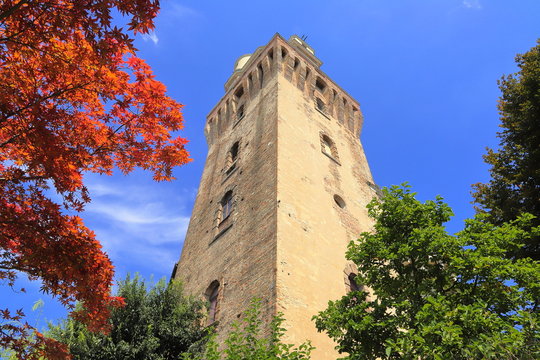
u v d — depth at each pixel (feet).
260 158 73.56
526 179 49.16
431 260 33.45
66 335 47.85
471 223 33.68
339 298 55.36
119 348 45.55
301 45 123.65
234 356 33.30
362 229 72.90
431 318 27.63
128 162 34.83
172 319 51.49
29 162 31.37
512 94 54.70
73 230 31.96
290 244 55.16
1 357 35.78
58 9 25.09
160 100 33.45
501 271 30.07
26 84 28.68
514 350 24.50
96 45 25.76
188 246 79.15
